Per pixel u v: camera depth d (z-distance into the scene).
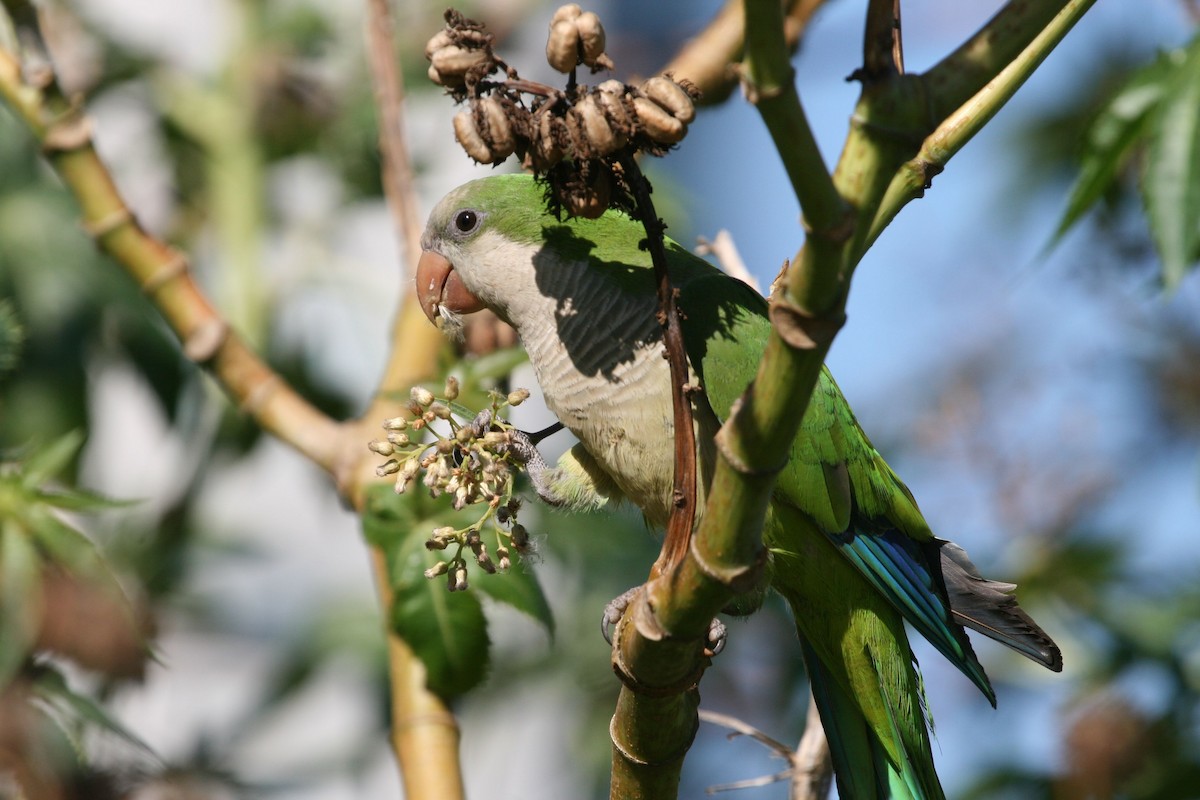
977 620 5.65
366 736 8.62
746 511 3.19
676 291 3.62
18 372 6.93
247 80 8.52
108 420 8.94
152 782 5.43
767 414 3.02
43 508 4.76
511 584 4.94
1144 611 7.31
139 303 7.27
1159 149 4.98
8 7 5.13
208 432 7.98
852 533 5.61
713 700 8.37
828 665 5.82
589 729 8.66
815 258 2.80
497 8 8.34
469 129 3.46
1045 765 7.25
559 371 5.29
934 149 3.54
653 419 5.14
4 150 7.14
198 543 7.99
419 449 4.09
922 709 5.92
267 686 8.59
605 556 7.75
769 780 5.18
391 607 4.89
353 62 8.45
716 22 5.90
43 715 4.83
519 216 5.51
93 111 8.41
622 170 3.58
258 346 8.12
